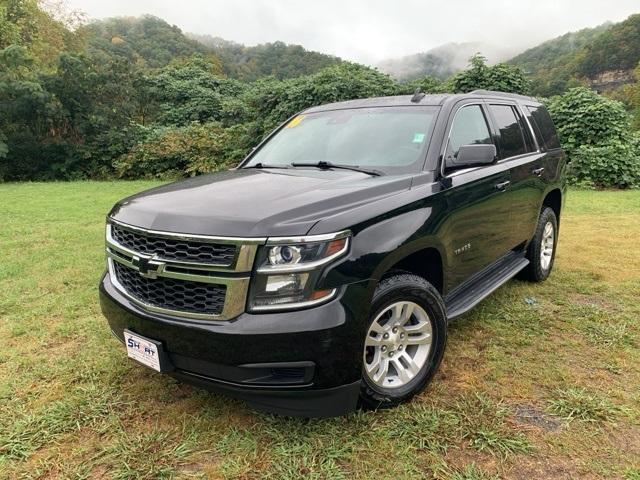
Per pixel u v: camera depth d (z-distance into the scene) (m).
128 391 3.04
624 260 5.73
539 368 3.22
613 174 11.99
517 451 2.42
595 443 2.47
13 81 16.98
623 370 3.19
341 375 2.35
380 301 2.56
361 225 2.47
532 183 4.41
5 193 12.61
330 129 3.92
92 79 17.61
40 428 2.68
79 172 17.36
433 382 3.06
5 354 3.56
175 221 2.47
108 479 2.32
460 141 3.59
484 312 4.18
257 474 2.33
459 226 3.25
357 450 2.46
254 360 2.26
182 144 16.88
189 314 2.40
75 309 4.42
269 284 2.27
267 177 3.22
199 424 2.70
